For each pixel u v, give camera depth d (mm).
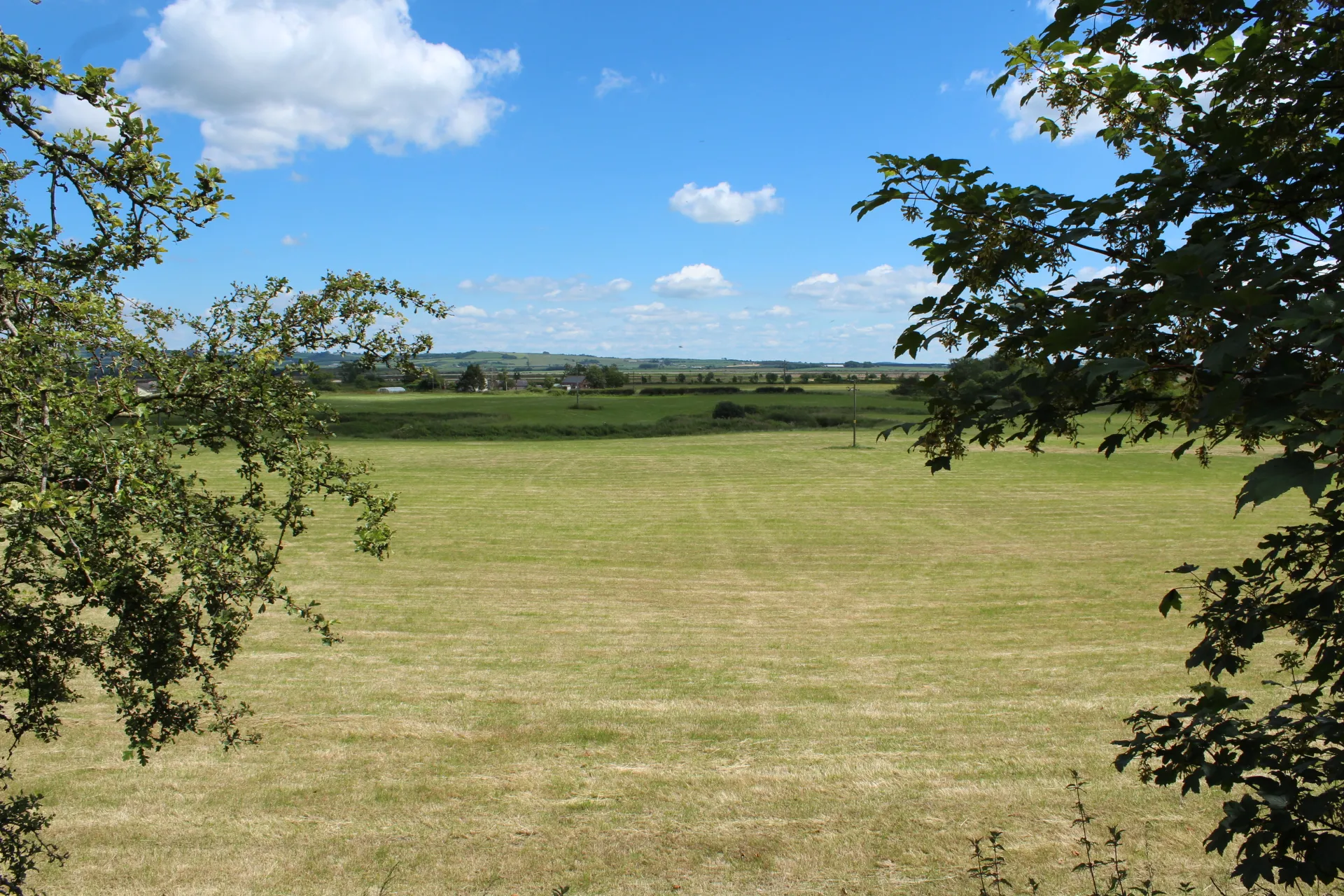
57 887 8297
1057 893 7902
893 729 12219
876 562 25578
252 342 5902
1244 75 2447
